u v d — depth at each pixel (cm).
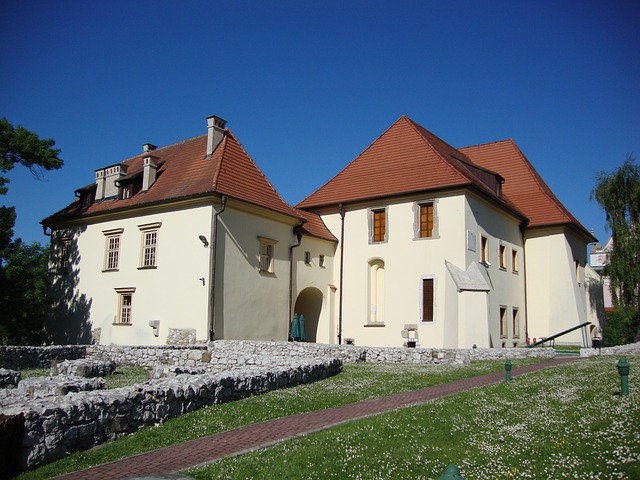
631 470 687
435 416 1004
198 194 2330
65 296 2908
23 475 722
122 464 765
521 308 3269
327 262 3038
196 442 873
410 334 2727
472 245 2702
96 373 1631
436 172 2830
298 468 719
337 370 1672
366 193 3020
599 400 1119
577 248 3612
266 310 2550
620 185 3108
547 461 743
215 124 2689
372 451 789
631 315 3038
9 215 2675
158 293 2458
